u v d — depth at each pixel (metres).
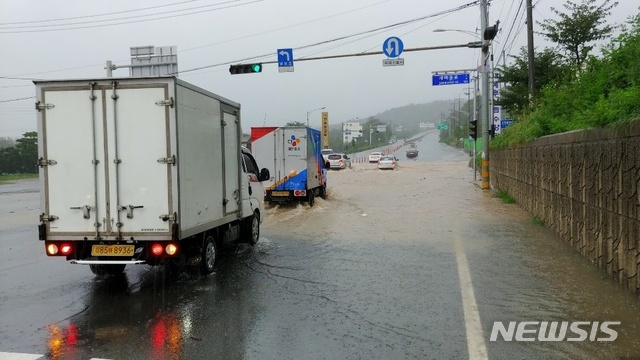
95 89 7.16
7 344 5.43
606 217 7.72
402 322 5.95
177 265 8.45
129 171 7.16
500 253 9.72
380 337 5.48
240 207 9.88
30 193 30.61
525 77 29.53
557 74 23.94
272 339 5.48
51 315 6.44
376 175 40.31
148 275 8.49
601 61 12.18
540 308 6.33
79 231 7.25
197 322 6.08
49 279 8.38
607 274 7.71
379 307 6.55
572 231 9.95
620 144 7.01
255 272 8.62
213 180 8.51
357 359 4.92
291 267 8.98
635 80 9.41
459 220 14.49
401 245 10.88
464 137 103.44
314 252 10.31
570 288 7.14
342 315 6.25
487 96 25.59
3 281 8.27
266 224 14.55
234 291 7.44
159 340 5.50
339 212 17.28
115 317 6.32
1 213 19.16
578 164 9.40
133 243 7.29
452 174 40.19
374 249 10.49
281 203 20.05
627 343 5.17
